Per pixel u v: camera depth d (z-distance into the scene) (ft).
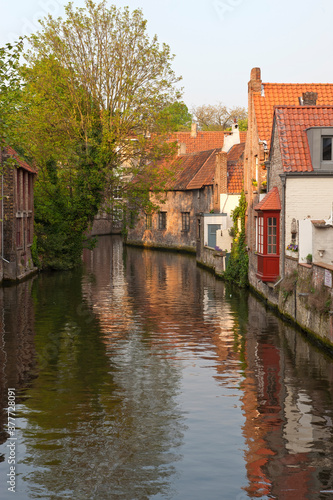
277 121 82.84
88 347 60.29
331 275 56.29
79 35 139.85
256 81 107.34
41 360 55.21
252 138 105.29
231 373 50.70
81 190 143.02
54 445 35.70
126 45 140.56
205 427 38.50
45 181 147.23
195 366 53.01
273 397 44.27
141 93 140.46
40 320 74.33
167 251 201.77
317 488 30.50
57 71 140.97
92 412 41.29
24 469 32.68
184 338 64.39
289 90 105.29
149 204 150.61
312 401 43.29
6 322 73.10
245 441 36.22
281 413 40.88
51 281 116.16
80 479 31.60
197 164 197.06
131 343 62.03
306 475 31.89
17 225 119.85
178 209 198.49
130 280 118.01
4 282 112.68
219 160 153.07
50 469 32.60
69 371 51.52
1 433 37.63
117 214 151.02
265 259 83.05
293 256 74.23
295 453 34.47
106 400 43.86
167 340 63.36
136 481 31.27
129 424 39.04
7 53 79.10
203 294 98.43
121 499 29.53
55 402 43.39
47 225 144.15
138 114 140.46
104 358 55.98
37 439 36.60
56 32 140.67
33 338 64.23
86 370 51.88
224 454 34.47
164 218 207.10
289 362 54.08
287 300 73.97
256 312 80.59
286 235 78.89
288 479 31.45
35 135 140.36
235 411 41.39
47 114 140.77
